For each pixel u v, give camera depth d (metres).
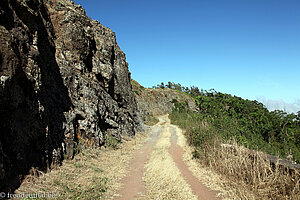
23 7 7.01
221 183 7.12
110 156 10.53
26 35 6.83
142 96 51.12
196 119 19.66
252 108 23.03
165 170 8.55
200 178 7.77
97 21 18.09
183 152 12.59
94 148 10.44
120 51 22.70
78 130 9.87
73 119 9.47
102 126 13.00
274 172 6.38
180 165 9.58
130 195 6.25
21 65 5.89
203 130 12.59
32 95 6.54
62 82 9.95
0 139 5.07
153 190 6.66
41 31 8.88
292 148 12.20
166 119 43.00
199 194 6.30
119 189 6.68
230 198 5.99
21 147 5.77
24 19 7.23
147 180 7.71
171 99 73.56
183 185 6.91
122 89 19.88
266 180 6.25
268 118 20.12
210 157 9.34
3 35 5.39
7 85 5.08
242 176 7.29
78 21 13.04
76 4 14.90
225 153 8.70
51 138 7.58
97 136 11.16
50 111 8.09
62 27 12.02
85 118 10.48
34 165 6.18
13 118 5.58
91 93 11.95
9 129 5.39
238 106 20.05
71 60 11.63
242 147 8.41
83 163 8.35
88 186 6.34
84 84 11.68
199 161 10.13
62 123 8.58
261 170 6.77
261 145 10.60
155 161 10.15
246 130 12.48
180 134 20.80
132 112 21.81
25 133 6.01
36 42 7.59
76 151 8.91
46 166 6.74
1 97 4.92
